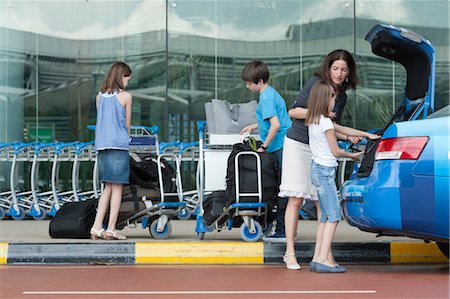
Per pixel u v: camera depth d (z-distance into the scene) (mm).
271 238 10531
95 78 16719
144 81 16625
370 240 10867
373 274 9227
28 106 16719
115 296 7711
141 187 11359
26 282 8625
